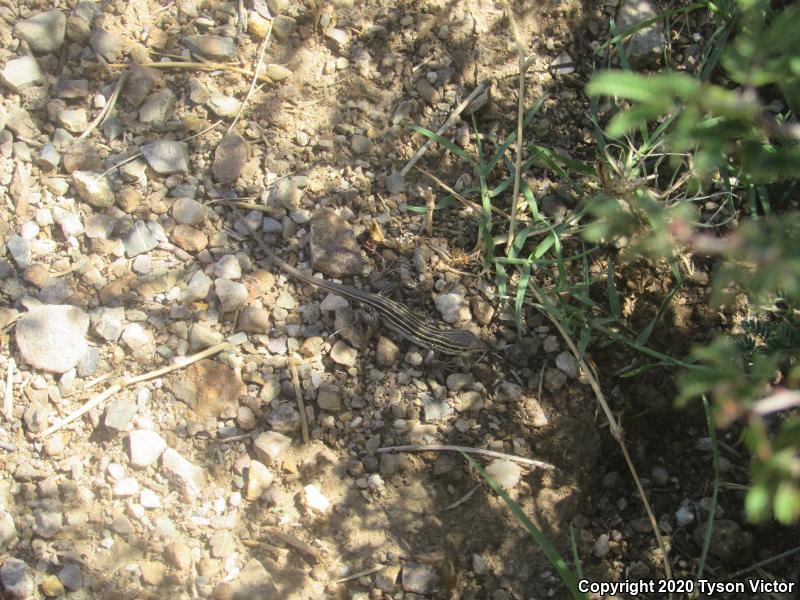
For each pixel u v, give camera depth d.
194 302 0.41
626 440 0.41
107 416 0.38
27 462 0.37
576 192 0.44
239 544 0.37
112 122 0.44
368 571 0.37
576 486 0.40
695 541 0.39
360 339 0.41
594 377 0.41
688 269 0.43
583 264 0.42
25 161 0.43
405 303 0.42
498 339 0.42
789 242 0.20
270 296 0.42
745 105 0.17
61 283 0.40
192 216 0.42
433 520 0.38
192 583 0.36
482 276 0.43
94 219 0.42
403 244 0.43
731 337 0.36
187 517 0.37
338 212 0.44
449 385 0.40
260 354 0.40
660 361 0.41
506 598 0.37
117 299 0.40
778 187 0.43
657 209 0.22
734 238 0.20
